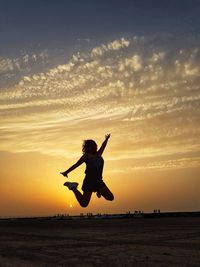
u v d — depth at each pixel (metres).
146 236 24.45
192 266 13.44
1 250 19.03
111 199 8.02
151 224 40.81
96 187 7.92
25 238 25.48
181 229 30.11
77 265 14.45
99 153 8.12
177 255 15.74
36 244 21.45
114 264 14.31
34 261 15.62
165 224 39.59
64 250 18.55
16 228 39.28
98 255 16.55
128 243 20.61
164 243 20.12
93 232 29.92
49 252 18.00
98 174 7.96
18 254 17.56
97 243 21.19
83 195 7.95
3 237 26.50
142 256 15.74
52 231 32.50
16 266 14.62
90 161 7.99
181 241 20.84
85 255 16.67
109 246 19.56
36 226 43.69
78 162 8.02
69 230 33.59
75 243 21.41
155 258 15.15
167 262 14.24
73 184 7.93
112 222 51.59
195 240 21.17
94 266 14.16
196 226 33.88
